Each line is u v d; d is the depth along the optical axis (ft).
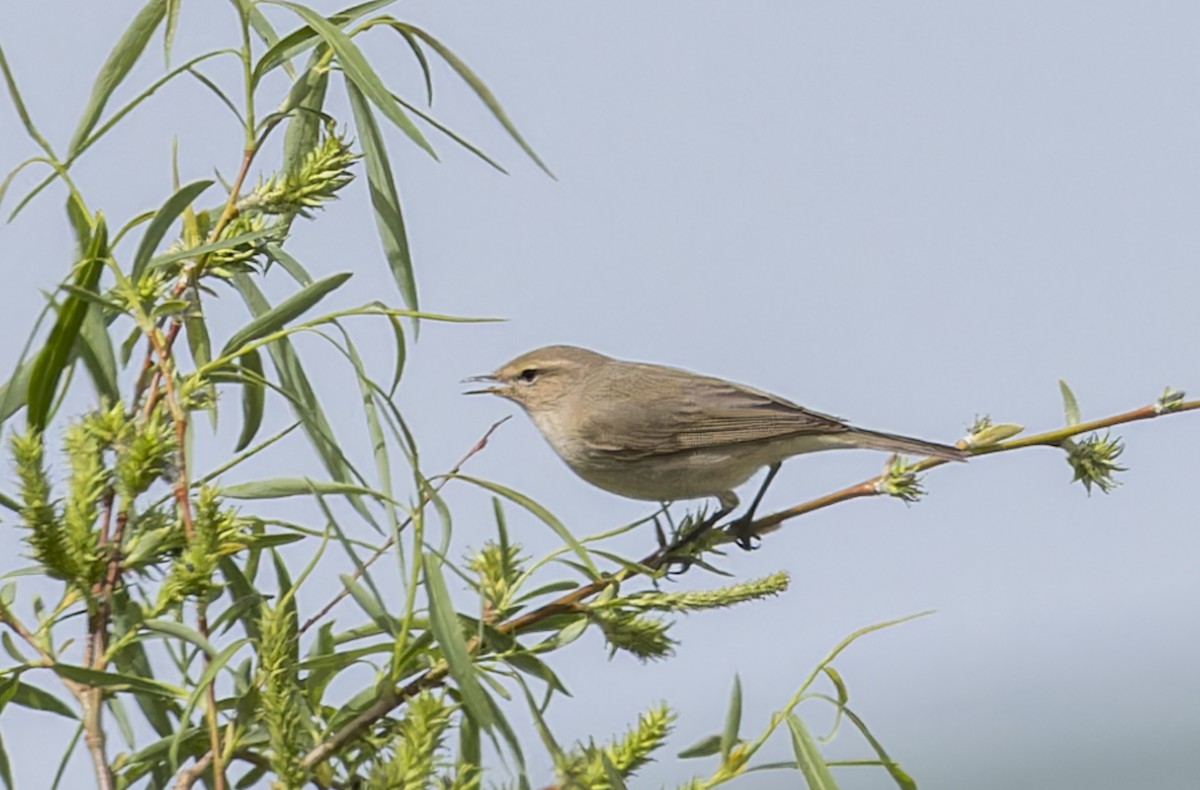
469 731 21.74
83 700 18.97
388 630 20.67
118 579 19.36
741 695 20.18
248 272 23.38
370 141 24.08
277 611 18.52
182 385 20.89
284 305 22.61
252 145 22.29
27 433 18.99
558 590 22.68
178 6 21.99
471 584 20.81
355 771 19.45
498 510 22.49
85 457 18.83
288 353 24.44
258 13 25.14
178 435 19.38
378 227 23.99
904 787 19.98
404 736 17.04
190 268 22.62
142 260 21.65
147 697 22.63
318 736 19.25
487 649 21.04
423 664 21.40
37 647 18.65
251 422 25.68
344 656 20.76
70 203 21.89
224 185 22.33
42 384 20.77
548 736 18.35
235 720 18.74
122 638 18.99
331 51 24.07
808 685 20.47
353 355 21.12
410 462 19.75
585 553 19.95
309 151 24.94
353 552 19.35
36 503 18.30
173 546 19.57
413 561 19.04
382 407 19.88
